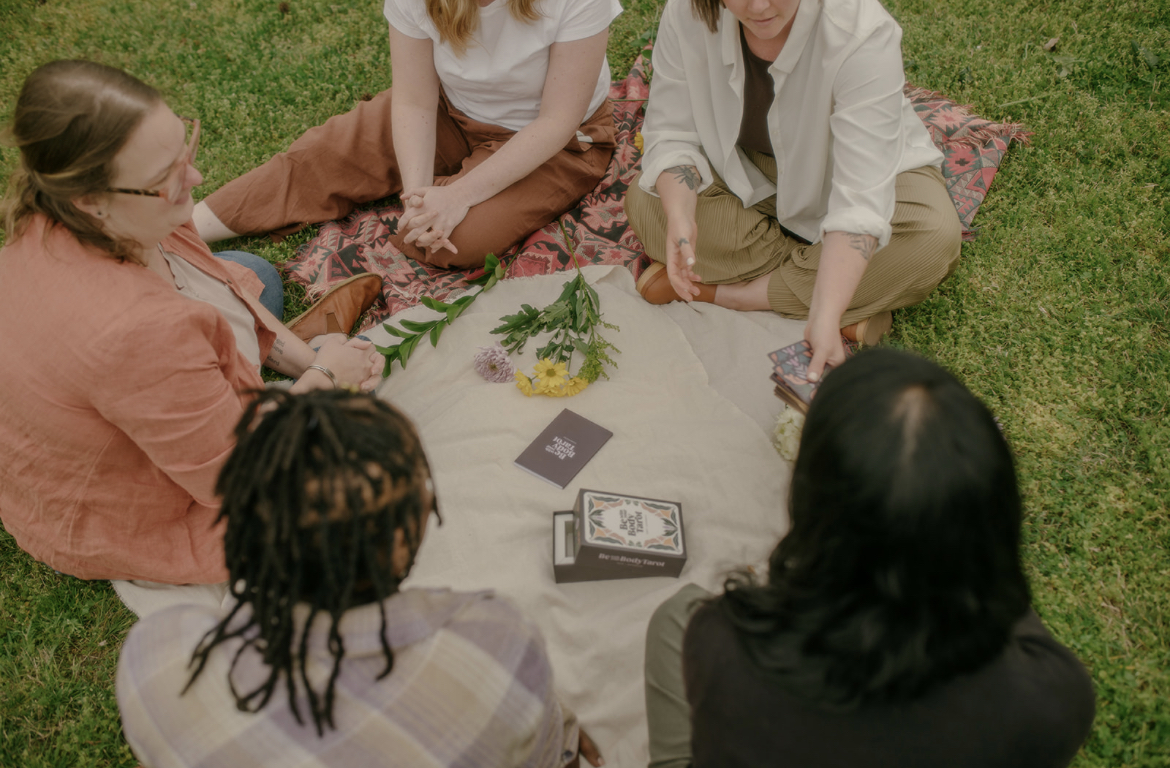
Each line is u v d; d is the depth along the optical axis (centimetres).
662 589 211
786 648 109
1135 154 314
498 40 272
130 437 187
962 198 302
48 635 223
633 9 399
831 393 109
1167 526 219
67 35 412
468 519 228
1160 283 272
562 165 302
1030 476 234
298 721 107
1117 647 200
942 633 103
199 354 180
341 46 394
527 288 288
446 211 278
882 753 109
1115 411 245
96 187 163
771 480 229
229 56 395
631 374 261
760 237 274
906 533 99
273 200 311
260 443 103
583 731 192
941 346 268
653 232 278
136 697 115
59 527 202
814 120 239
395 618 111
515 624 120
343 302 283
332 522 101
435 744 109
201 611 123
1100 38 351
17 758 204
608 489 232
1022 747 110
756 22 216
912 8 377
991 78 344
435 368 268
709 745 120
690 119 269
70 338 170
